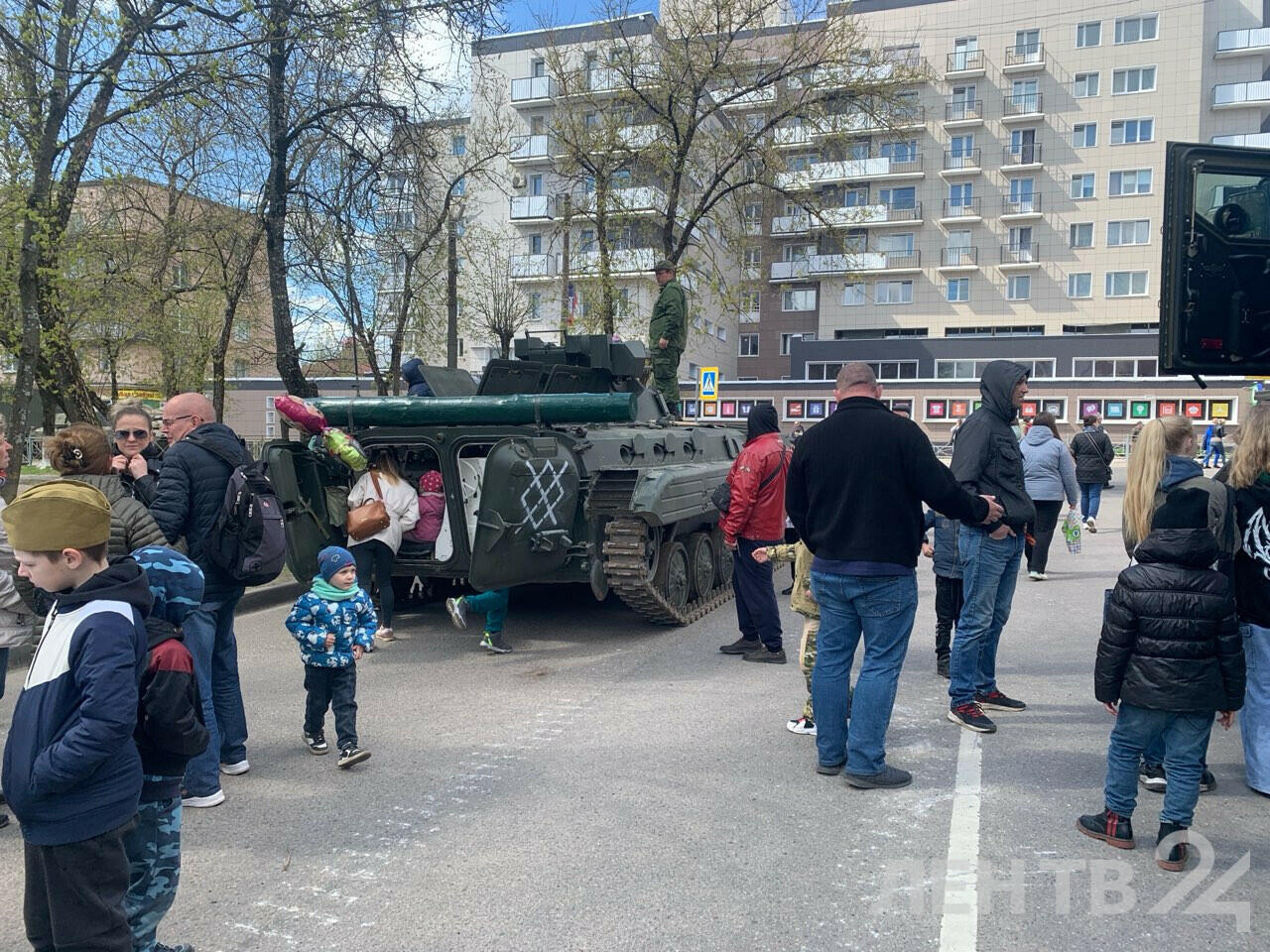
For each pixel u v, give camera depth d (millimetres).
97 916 2555
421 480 8414
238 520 4492
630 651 7723
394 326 20000
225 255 19344
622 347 10188
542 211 38875
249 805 4547
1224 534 4430
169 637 2830
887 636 4621
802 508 4832
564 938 3305
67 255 11406
